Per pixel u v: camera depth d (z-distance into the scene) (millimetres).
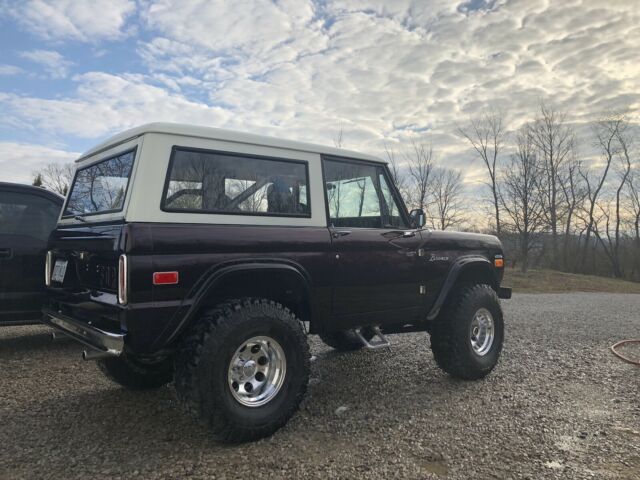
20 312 5375
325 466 2877
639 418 3684
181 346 3107
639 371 5020
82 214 3715
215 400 2980
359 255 3930
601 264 38562
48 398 4051
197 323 3131
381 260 4078
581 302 13000
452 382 4602
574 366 5219
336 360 5414
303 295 3648
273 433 3303
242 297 3506
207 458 2967
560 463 2932
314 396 4176
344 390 4348
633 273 37500
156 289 2879
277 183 3639
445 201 28062
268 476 2748
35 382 4480
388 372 4941
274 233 3455
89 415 3672
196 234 3072
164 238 2938
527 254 24938
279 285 3613
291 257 3502
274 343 3303
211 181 3297
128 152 3262
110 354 2861
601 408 3900
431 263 4488
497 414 3754
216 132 3377
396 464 2908
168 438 3258
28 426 3453
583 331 7508
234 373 3182
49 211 5652
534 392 4301
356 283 3910
